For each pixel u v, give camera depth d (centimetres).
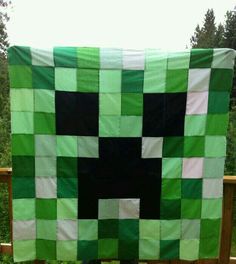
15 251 204
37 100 193
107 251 208
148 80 194
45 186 200
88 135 197
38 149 197
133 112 196
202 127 197
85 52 192
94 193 202
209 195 203
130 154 199
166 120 196
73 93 194
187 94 195
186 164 200
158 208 204
